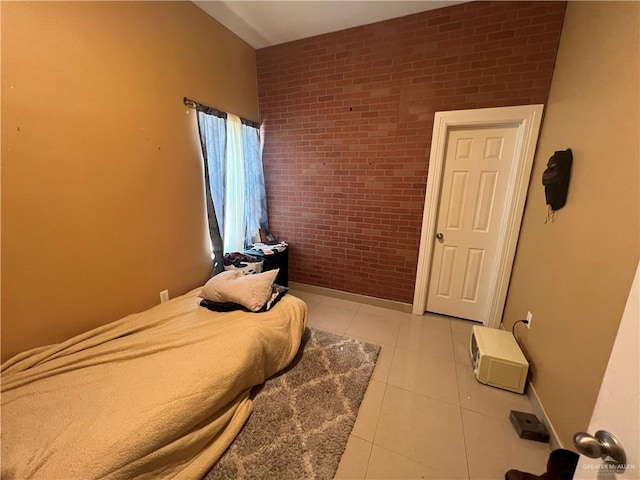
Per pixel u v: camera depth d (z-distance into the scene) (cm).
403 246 281
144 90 188
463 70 226
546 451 141
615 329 107
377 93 258
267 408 162
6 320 136
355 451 139
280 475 125
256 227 321
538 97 208
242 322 181
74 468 95
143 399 121
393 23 240
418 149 253
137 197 192
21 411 114
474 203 253
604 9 140
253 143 302
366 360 208
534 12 199
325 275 327
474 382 190
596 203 129
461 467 132
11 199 133
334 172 293
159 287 216
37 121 138
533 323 185
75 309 164
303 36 271
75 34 149
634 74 112
